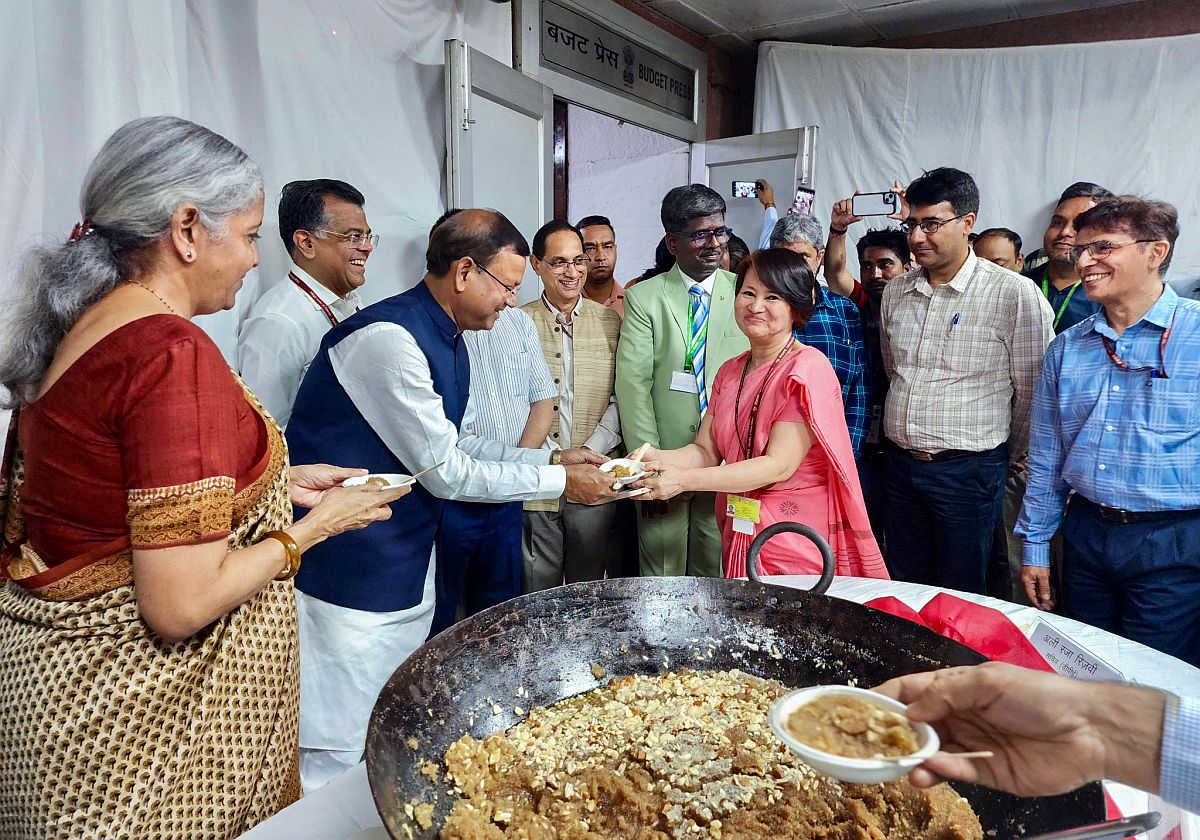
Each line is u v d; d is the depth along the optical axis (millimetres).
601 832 1016
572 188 5992
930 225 2455
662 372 2637
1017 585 3180
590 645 1344
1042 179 4395
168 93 1948
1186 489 1838
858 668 1241
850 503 1829
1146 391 1859
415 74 3035
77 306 999
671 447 2668
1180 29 4285
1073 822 850
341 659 1812
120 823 1021
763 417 1895
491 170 3289
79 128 1811
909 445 2668
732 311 2600
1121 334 1903
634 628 1368
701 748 1150
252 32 2395
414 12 2980
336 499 1241
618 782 1061
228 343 2350
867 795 1028
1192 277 4090
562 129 4535
